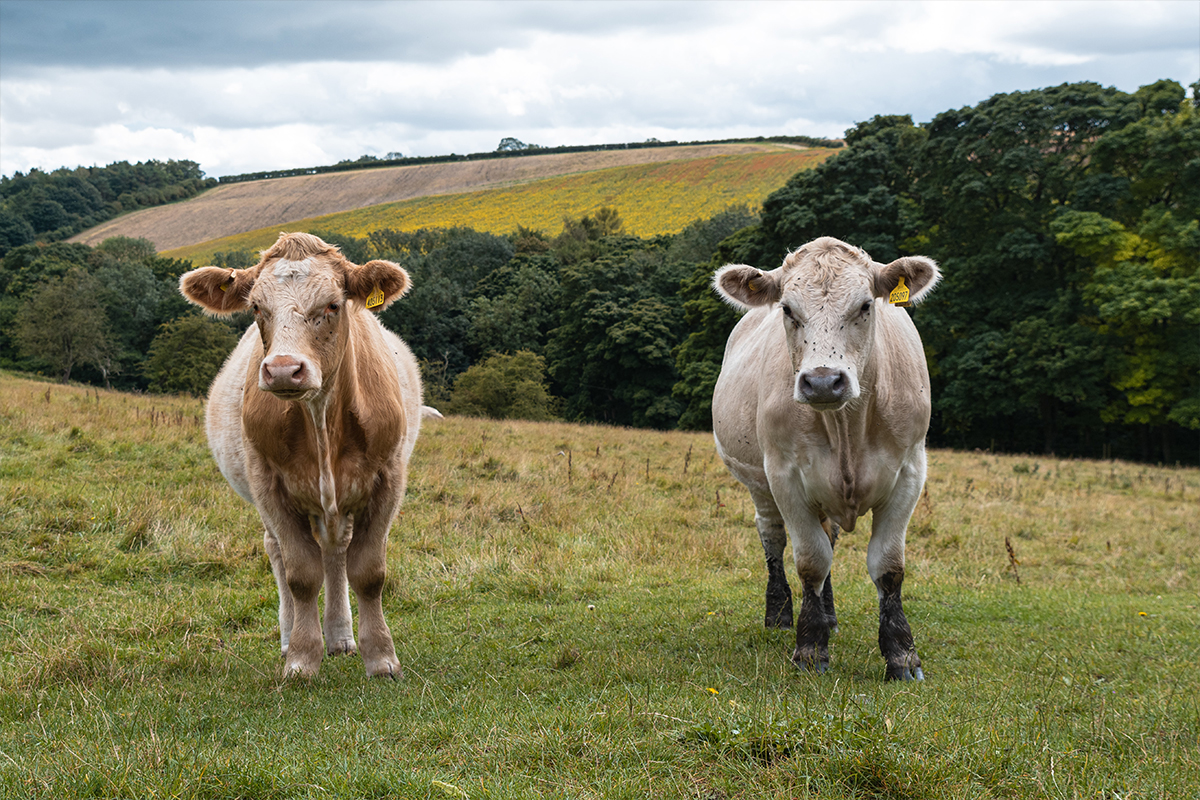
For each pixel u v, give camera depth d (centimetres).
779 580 640
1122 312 2838
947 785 292
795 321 486
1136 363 2975
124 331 6944
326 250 457
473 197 12350
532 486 1170
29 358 6906
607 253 7319
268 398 471
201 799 295
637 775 308
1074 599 741
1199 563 938
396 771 311
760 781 298
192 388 5744
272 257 445
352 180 13888
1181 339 2928
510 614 654
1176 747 354
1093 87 3309
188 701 424
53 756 331
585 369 5400
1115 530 1134
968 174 3222
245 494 588
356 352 495
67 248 9225
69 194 13012
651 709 376
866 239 3216
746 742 322
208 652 531
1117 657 549
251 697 434
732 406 654
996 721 374
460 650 554
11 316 7175
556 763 321
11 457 1001
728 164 11719
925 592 762
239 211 12694
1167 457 3256
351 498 486
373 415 488
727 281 530
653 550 885
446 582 742
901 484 527
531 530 932
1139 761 335
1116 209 3186
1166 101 3180
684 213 10069
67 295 6425
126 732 371
